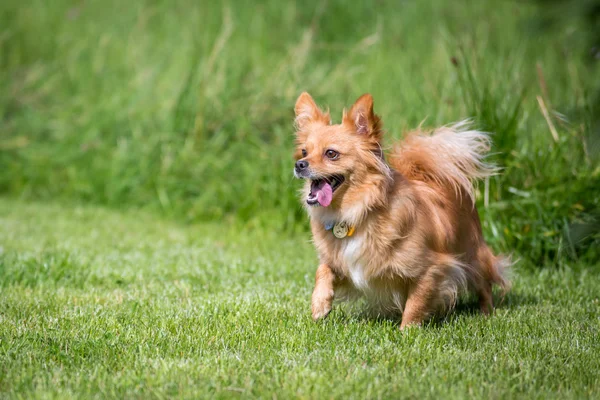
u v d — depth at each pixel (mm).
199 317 7359
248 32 19312
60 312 7625
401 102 13711
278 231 13367
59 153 17266
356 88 15156
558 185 10703
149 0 21312
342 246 7246
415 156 7922
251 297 8508
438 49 15547
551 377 5723
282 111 15406
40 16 21141
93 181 16484
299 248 12227
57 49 19953
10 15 21203
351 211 7113
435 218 7473
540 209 10508
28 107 18406
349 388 5363
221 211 14594
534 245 10477
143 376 5559
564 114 9688
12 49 20016
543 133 11336
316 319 7238
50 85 18875
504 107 11625
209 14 19531
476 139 8664
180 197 15297
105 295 8609
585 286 9375
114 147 16859
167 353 6238
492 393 5289
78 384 5430
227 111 15828
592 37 13156
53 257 10242
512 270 9516
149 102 17156
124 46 19469
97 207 15969
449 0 19766
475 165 8070
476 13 18609
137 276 9758
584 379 5668
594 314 8047
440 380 5598
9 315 7414
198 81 16359
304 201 7613
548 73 13953
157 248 11977
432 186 7828
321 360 6051
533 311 8156
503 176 10812
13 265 9719
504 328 7301
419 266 7176
